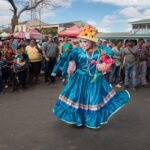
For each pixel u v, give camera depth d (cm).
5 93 1095
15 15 3762
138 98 1019
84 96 672
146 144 586
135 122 726
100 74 679
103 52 677
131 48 1197
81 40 676
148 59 1341
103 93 678
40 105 898
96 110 664
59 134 635
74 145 577
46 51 1295
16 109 846
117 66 1325
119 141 600
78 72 678
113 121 729
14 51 1246
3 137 616
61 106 675
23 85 1185
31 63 1280
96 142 593
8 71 1169
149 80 1402
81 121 671
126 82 1227
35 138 612
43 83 1327
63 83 1311
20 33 1934
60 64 698
